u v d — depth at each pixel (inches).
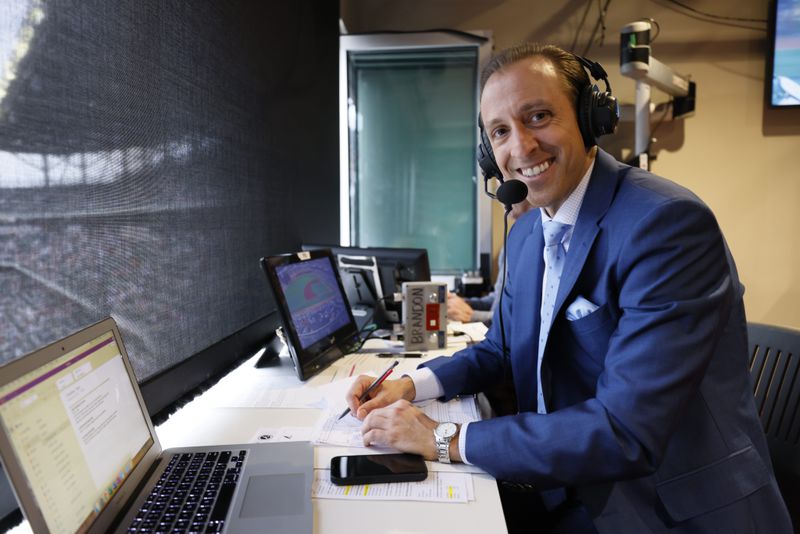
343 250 85.0
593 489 37.1
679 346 32.5
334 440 38.0
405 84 134.0
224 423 41.4
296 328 53.8
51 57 30.2
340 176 125.0
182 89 46.1
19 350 28.0
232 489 29.6
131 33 38.2
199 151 49.6
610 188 39.5
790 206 130.2
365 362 59.7
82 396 25.1
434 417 42.9
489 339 53.8
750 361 49.5
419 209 137.6
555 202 41.9
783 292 131.6
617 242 36.8
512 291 52.1
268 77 71.1
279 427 40.4
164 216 42.8
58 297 30.7
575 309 39.6
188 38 47.3
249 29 63.7
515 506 46.9
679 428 36.7
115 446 27.2
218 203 53.9
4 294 27.0
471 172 135.5
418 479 32.7
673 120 132.0
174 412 40.5
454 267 138.8
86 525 22.8
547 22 133.8
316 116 100.0
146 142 40.1
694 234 34.2
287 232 80.3
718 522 35.4
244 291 61.0
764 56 128.6
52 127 30.3
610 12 131.7
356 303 88.6
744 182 131.1
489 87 40.6
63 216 31.1
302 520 27.1
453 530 27.7
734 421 37.3
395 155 136.6
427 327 65.5
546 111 38.8
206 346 50.0
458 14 136.2
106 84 35.3
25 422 20.2
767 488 36.8
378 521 28.4
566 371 42.4
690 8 130.0
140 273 39.1
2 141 26.9
